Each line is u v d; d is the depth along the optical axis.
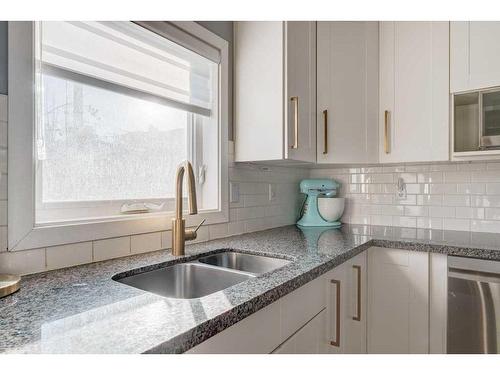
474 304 1.38
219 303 0.72
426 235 1.75
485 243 1.50
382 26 1.91
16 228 0.91
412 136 1.79
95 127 1.21
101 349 0.52
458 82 1.66
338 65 1.79
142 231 1.26
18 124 0.91
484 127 1.60
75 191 1.15
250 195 1.83
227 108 1.66
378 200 2.19
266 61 1.59
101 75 1.18
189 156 1.59
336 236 1.71
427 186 2.03
